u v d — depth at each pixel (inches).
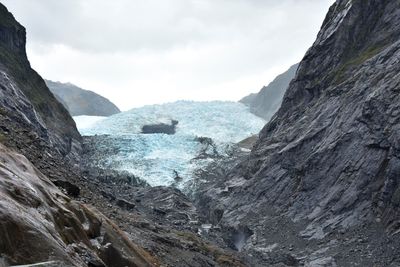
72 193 1273.4
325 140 3061.0
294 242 2502.5
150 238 1438.2
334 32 3905.0
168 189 3858.3
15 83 3390.7
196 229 2755.9
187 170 5339.6
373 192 2458.2
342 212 2549.2
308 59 4084.6
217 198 3929.6
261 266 2049.7
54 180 1208.8
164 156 5856.3
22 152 1280.8
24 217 575.8
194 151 6151.6
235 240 3024.1
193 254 1502.2
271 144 3895.2
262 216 3070.9
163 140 6328.7
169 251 1395.2
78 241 715.4
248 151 6043.3
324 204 2704.2
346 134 2866.6
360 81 3093.0
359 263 2027.6
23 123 2055.9
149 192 3794.3
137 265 884.0
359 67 3282.5
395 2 3521.2
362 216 2418.8
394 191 2281.0
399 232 2113.7
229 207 3558.1
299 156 3240.7
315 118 3398.1
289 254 2335.1
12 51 4247.0
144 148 6067.9
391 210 2253.9
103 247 821.9
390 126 2470.5
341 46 3762.3
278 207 3090.6
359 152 2694.4
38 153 1455.5
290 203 2977.4
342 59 3693.4
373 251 2085.4
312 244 2401.6
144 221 1622.8
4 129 1416.1
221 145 6250.0
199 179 4980.3
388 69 2839.6
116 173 4645.7
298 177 3157.0
